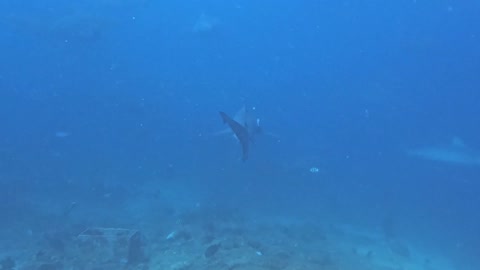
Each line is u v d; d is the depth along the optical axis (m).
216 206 19.55
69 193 21.89
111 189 22.28
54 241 13.85
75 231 15.21
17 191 21.45
